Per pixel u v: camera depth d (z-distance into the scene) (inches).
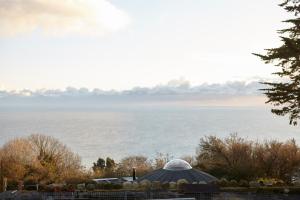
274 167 1927.9
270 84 1011.3
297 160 1943.9
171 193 1124.5
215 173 1760.6
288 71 1003.3
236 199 1111.0
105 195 1146.0
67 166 2364.7
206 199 1111.0
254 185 1275.8
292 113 1006.4
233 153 1999.3
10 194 1182.9
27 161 2181.3
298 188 1227.2
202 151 2089.1
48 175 2143.2
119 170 2396.7
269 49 1002.1
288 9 973.2
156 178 1140.5
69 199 1138.0
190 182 1127.6
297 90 992.2
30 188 1433.3
